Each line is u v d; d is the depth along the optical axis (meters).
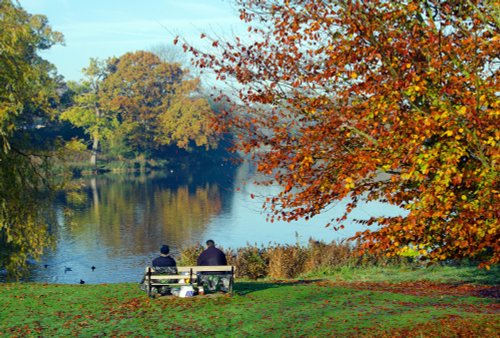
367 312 14.32
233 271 15.94
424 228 11.12
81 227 50.34
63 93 108.75
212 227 49.09
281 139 12.48
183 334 12.65
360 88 11.07
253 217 54.09
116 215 57.31
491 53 10.84
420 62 10.82
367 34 10.86
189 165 125.00
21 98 27.20
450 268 23.16
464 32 11.20
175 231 47.81
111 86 113.62
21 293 16.33
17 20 27.72
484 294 17.84
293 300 15.66
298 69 12.57
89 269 35.34
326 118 12.09
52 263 36.94
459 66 10.79
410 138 10.48
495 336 11.09
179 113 115.31
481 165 10.68
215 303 15.19
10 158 27.33
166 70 122.19
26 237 28.03
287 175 12.56
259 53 12.80
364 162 10.94
